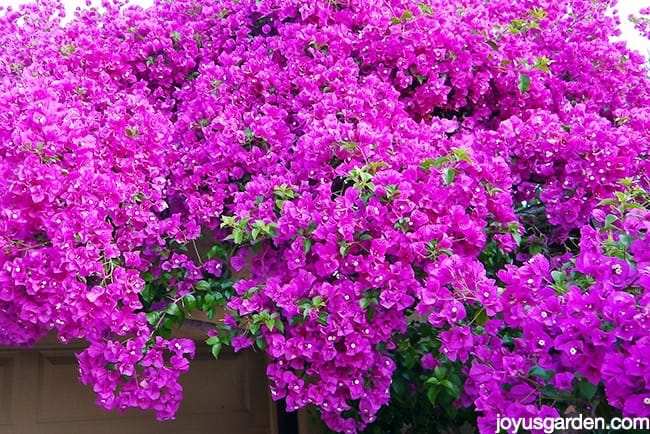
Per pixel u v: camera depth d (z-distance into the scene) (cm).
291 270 253
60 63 336
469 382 248
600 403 205
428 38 316
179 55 365
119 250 264
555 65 388
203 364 394
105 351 247
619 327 174
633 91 390
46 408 356
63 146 249
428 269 231
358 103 287
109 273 250
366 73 328
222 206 294
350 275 247
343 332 231
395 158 254
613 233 222
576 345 182
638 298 184
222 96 317
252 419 396
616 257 198
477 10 349
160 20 387
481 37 329
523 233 289
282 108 318
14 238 234
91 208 244
